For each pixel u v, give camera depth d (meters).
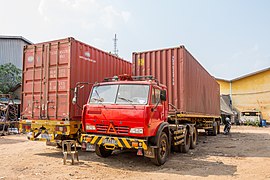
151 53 11.20
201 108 13.84
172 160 8.63
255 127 32.84
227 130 20.64
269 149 11.72
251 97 40.31
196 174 6.71
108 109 7.29
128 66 12.62
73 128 8.60
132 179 6.08
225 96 41.03
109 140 7.15
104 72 10.55
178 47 10.60
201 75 14.11
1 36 30.36
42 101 9.14
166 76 10.74
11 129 18.91
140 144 6.79
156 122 7.50
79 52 9.14
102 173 6.60
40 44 9.45
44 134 8.83
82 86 8.54
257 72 39.53
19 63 31.00
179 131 9.82
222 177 6.44
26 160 8.14
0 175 6.27
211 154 10.14
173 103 10.46
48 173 6.50
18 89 26.67
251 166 7.84
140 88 7.44
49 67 9.14
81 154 9.26
